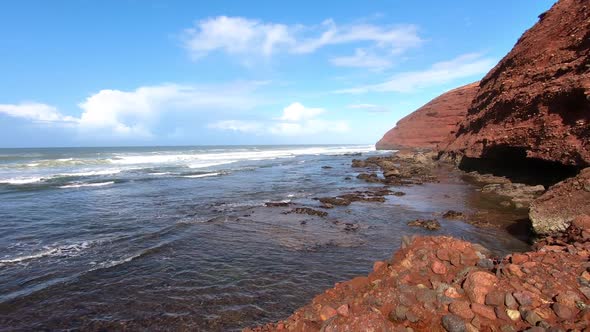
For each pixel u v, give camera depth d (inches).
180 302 286.4
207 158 2160.4
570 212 415.5
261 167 1584.6
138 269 356.8
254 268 359.6
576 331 132.7
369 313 148.5
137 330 248.1
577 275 172.2
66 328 251.0
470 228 517.0
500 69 1393.9
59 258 388.5
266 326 203.9
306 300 289.3
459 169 1350.9
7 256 394.6
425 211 644.1
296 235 482.6
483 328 144.2
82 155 2357.3
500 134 986.7
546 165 824.9
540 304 151.0
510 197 751.1
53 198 755.4
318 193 853.8
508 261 197.6
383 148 3961.6
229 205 694.5
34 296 297.1
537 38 1115.3
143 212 628.4
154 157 2075.5
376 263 215.6
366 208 674.2
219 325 252.2
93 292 305.4
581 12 934.4
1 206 666.8
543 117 791.1
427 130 3344.0
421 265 186.1
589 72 685.9
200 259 386.3
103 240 454.6
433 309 155.8
